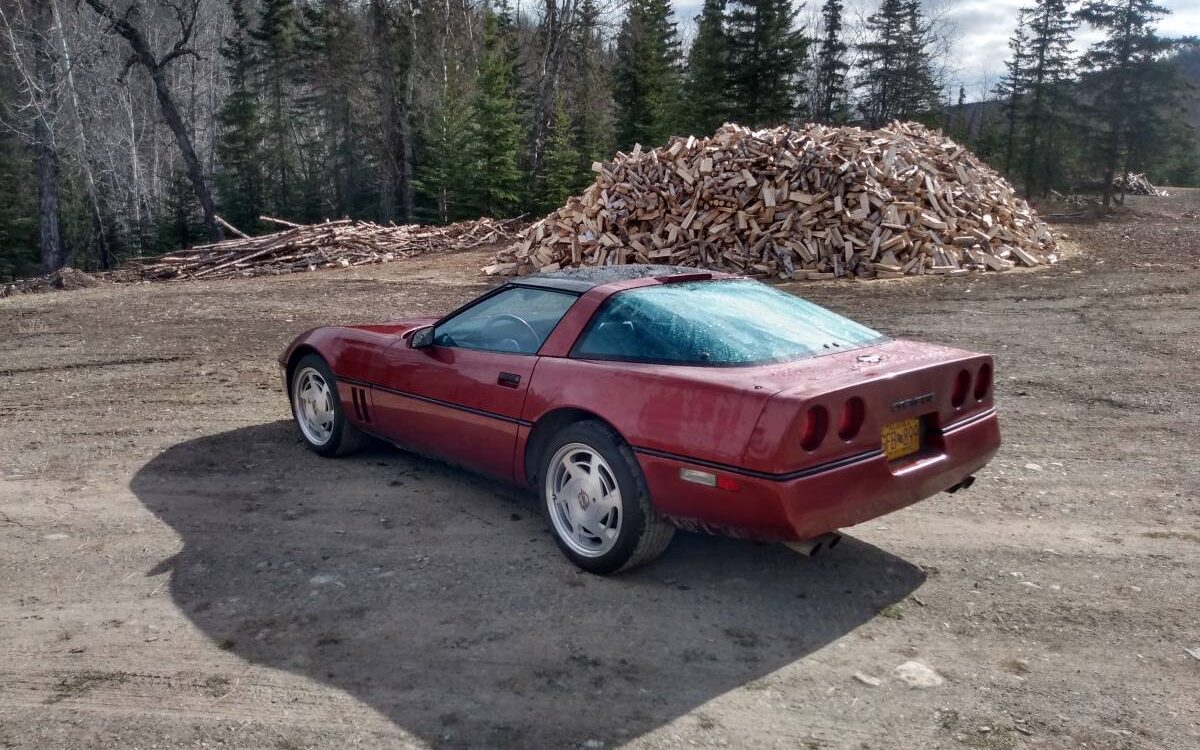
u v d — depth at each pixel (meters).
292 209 52.59
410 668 3.21
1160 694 3.09
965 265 15.54
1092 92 34.09
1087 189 34.25
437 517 4.70
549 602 3.74
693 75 49.47
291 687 3.09
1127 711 2.99
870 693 3.10
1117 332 10.10
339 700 3.01
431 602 3.73
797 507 3.27
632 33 50.28
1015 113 46.09
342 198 52.72
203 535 4.46
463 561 4.14
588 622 3.57
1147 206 35.41
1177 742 2.81
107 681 3.12
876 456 3.50
